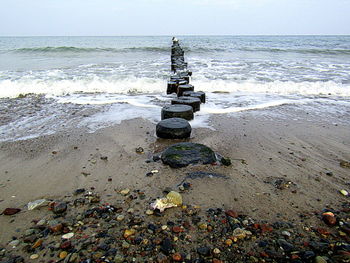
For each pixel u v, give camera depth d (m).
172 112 4.35
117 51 18.17
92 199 2.28
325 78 8.44
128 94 6.92
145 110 5.32
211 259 1.66
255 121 4.64
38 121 4.56
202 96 5.75
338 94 6.86
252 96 6.66
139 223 1.99
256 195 2.37
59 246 1.75
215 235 1.87
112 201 2.28
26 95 6.60
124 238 1.83
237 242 1.80
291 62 12.80
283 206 2.21
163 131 3.74
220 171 2.80
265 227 1.94
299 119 4.78
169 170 2.82
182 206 2.20
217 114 5.07
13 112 5.11
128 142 3.65
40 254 1.68
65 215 2.09
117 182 2.60
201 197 2.34
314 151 3.38
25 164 3.00
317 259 1.63
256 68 10.73
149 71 9.73
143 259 1.65
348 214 2.10
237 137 3.86
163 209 2.13
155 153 3.29
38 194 2.40
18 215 2.08
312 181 2.62
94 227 1.95
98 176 2.72
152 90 7.36
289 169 2.88
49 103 5.84
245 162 3.04
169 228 1.94
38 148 3.44
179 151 3.02
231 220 2.02
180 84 6.71
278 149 3.44
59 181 2.63
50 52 17.16
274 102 6.00
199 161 2.93
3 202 2.27
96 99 6.25
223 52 18.47
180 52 12.25
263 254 1.69
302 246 1.76
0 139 3.73
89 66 10.91
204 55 16.80
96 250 1.72
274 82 7.65
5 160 3.10
